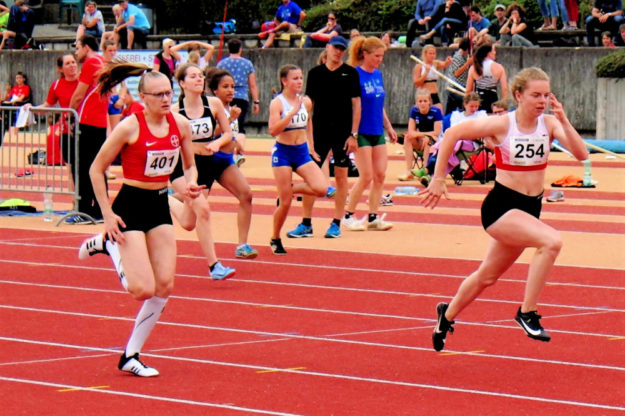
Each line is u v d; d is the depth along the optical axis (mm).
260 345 17781
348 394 14852
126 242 15664
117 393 14859
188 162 17109
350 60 28531
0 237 29453
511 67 57656
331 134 27797
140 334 15875
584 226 31594
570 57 57031
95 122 31703
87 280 23500
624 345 17812
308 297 21688
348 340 18141
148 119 15812
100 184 15805
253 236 29547
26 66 67000
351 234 29812
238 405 14289
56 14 77875
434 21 60469
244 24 79500
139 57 62344
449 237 29391
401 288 22609
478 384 15391
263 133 63500
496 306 20797
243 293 22078
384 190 39594
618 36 57938
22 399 14539
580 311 20422
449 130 16141
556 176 43344
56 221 32406
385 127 29875
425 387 15227
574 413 13977
